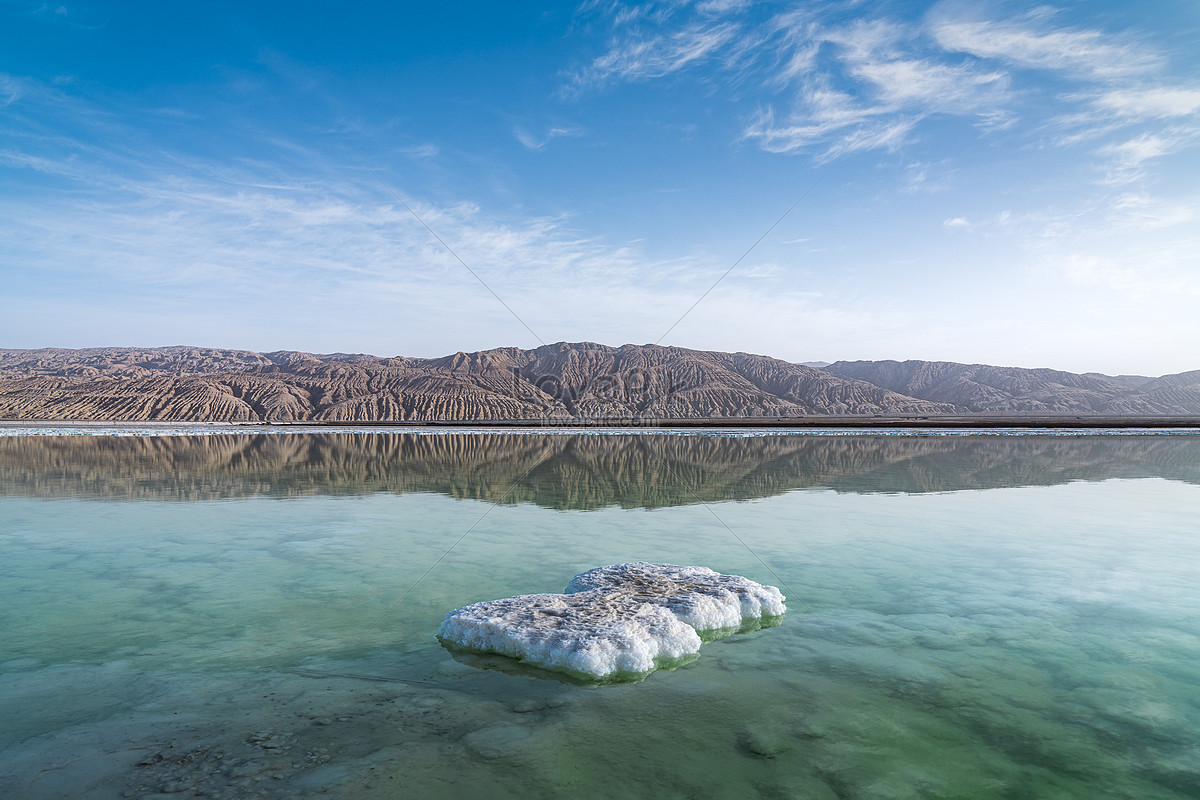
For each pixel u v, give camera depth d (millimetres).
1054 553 7777
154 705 3982
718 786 3201
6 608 5762
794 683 4355
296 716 3861
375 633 5230
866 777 3291
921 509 10953
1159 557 7566
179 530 9180
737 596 5688
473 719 3867
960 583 6539
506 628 4887
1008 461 20688
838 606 5887
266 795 3070
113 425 63156
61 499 12195
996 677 4414
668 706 4047
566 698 4156
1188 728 3746
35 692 4133
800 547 8094
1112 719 3850
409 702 4066
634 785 3205
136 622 5418
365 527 9438
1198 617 5520
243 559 7500
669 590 5832
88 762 3346
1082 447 27969
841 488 13812
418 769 3318
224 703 4016
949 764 3408
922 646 4957
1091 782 3240
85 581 6602
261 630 5270
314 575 6832
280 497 12500
